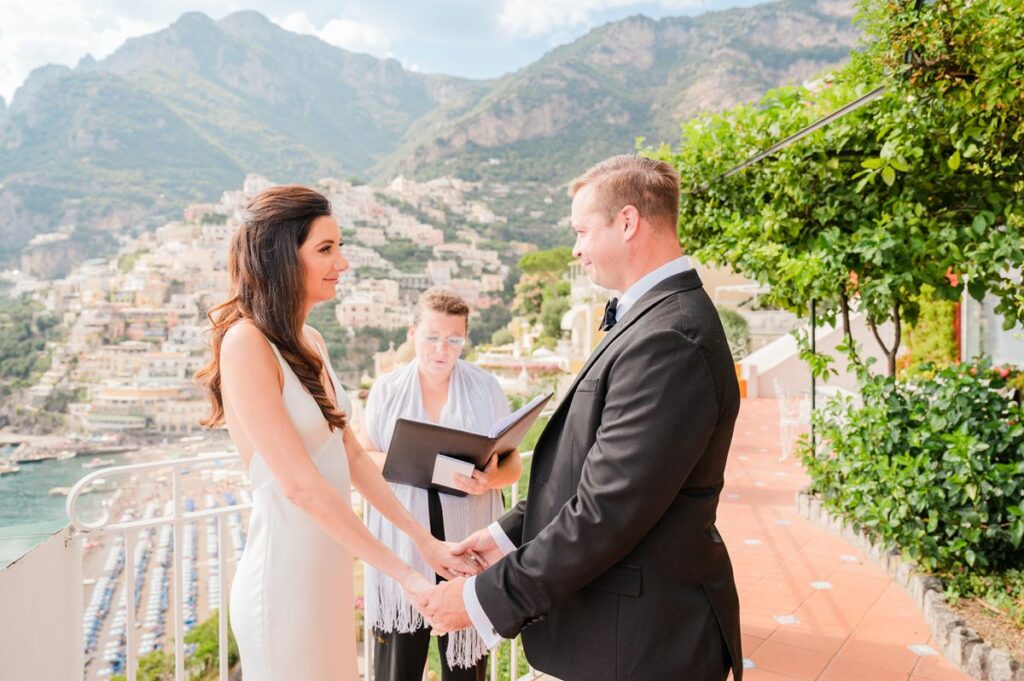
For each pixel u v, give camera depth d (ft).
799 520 19.29
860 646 11.41
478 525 7.32
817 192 14.90
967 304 25.21
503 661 11.14
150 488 177.68
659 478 4.18
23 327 401.90
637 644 4.47
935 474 12.82
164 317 394.52
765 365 53.26
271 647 5.12
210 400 5.52
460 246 527.40
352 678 5.54
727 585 4.79
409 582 4.98
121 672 81.66
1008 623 10.97
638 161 5.06
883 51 11.25
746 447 31.42
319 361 5.43
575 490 4.76
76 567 5.75
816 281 13.99
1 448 292.61
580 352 135.13
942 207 13.28
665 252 4.91
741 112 16.97
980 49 9.36
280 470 4.89
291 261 5.13
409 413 7.61
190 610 103.50
